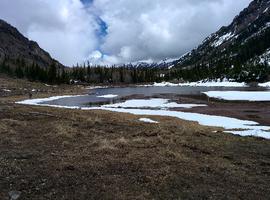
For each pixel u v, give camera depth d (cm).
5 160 1476
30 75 15350
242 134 2675
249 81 16300
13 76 14950
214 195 1153
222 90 11019
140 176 1311
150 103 6362
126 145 1841
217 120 3822
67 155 1595
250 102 6288
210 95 8406
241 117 4094
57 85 15562
